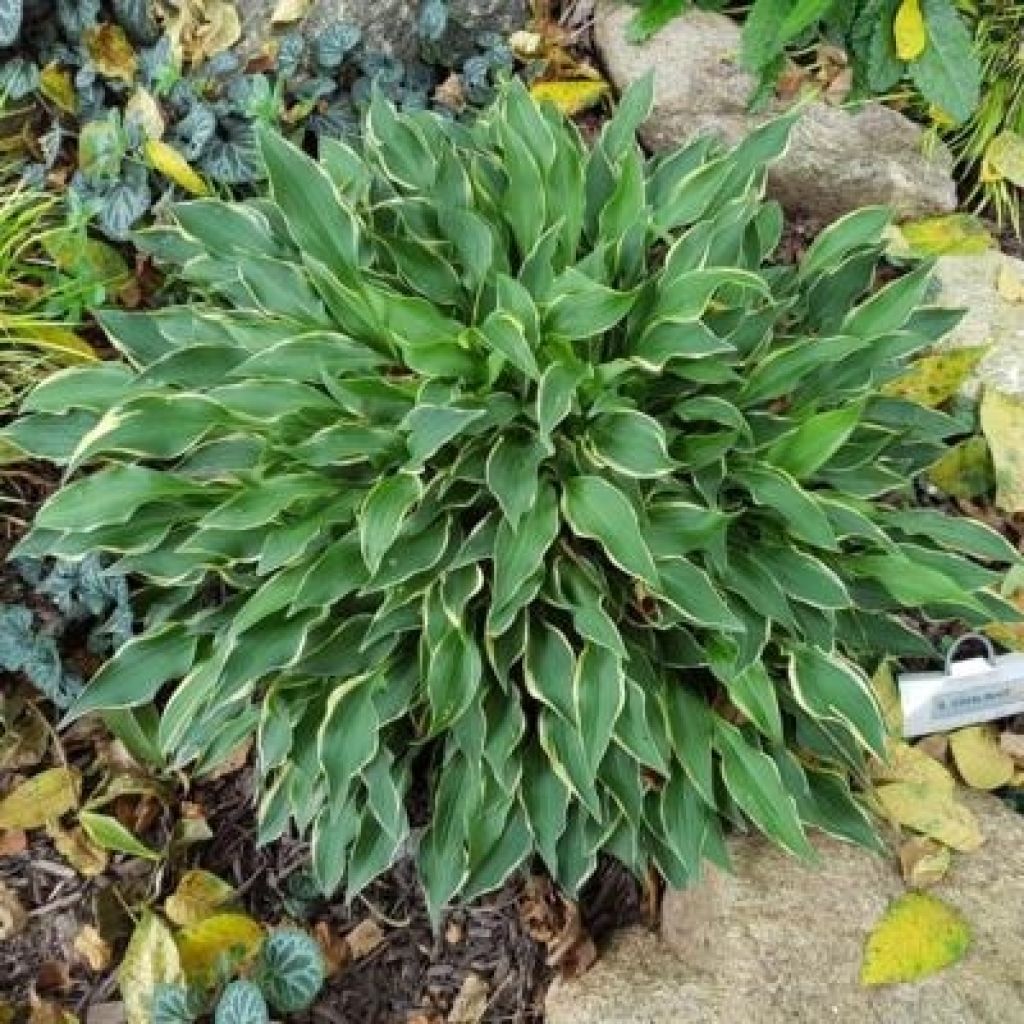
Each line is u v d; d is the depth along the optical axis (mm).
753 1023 820
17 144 1046
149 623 902
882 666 932
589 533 780
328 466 824
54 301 979
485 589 834
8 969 881
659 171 938
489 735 817
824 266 931
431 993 890
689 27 1146
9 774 921
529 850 833
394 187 920
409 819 906
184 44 1056
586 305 793
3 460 947
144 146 1023
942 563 879
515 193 871
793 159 1113
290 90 1065
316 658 821
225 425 823
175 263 979
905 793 904
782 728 867
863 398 821
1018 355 1047
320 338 822
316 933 899
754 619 831
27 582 942
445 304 865
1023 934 859
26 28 1053
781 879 865
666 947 873
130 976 855
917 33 997
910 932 850
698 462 831
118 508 820
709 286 812
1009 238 1139
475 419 789
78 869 903
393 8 1092
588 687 794
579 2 1173
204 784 937
